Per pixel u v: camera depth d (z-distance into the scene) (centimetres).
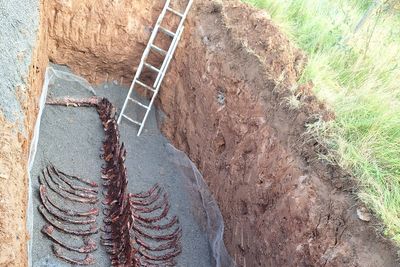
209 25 518
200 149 511
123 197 459
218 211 479
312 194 369
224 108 477
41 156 475
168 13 539
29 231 367
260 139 431
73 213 442
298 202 375
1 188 291
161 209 503
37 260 397
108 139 528
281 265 381
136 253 437
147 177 527
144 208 493
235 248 447
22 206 315
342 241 341
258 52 467
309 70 463
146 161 541
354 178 362
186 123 533
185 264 471
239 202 446
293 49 482
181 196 524
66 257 411
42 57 484
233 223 453
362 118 413
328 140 387
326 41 516
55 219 429
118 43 557
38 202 429
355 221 343
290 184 388
